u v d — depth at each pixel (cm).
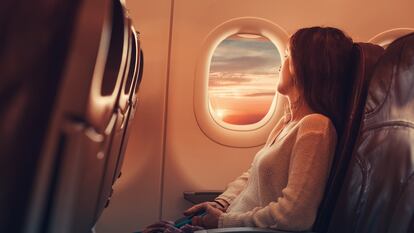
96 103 43
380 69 116
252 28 243
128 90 91
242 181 182
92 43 38
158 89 240
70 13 36
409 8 262
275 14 247
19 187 35
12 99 34
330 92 139
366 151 116
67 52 36
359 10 258
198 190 243
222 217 139
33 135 35
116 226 239
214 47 242
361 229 113
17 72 34
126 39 59
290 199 125
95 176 58
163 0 240
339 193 121
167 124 241
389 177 108
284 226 124
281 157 139
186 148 242
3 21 34
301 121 136
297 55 141
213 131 243
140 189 240
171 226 141
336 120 138
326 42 139
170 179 242
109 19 43
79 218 55
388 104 112
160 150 241
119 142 95
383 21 260
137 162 239
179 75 241
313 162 128
